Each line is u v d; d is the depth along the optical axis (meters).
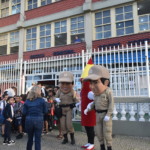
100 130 4.23
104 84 4.18
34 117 4.26
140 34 10.05
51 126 7.12
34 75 9.19
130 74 6.76
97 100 4.24
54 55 12.63
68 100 5.34
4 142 5.44
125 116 6.39
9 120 5.50
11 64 9.71
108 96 4.12
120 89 6.75
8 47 15.09
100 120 4.20
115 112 6.34
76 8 12.11
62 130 5.41
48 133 6.76
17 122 6.32
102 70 4.21
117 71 7.21
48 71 9.00
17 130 6.87
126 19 10.66
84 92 5.00
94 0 11.66
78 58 8.30
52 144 5.33
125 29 10.67
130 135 6.05
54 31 13.02
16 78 9.45
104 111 4.17
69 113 5.31
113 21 10.99
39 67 9.28
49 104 6.70
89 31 11.50
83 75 5.22
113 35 10.91
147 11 10.11
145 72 6.54
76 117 7.32
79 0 12.16
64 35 12.61
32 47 13.88
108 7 11.14
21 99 6.88
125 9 10.74
